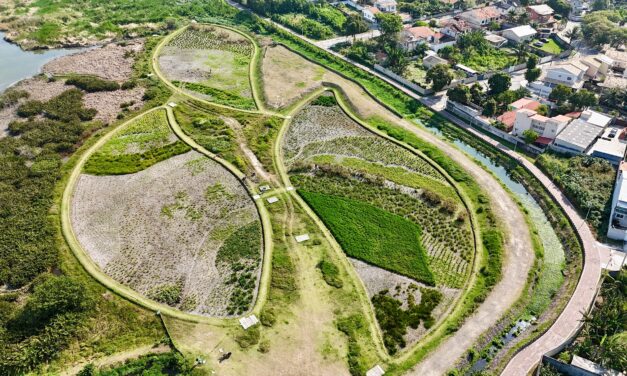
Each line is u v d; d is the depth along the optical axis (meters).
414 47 136.88
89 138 96.25
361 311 62.91
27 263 68.00
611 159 88.62
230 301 64.06
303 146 96.44
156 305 63.38
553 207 80.25
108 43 142.12
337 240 73.56
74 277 66.75
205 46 139.62
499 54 135.38
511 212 79.38
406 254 71.12
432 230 75.81
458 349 58.38
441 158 92.06
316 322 61.22
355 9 170.62
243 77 122.69
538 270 69.50
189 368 55.12
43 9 159.62
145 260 70.31
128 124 101.06
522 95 110.44
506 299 64.62
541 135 95.19
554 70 113.19
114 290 65.12
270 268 68.44
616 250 71.25
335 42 145.62
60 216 76.94
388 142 97.94
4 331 58.62
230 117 104.31
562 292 65.81
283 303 63.56
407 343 59.34
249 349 57.78
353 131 101.69
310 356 57.09
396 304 63.97
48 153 90.62
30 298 61.09
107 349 57.69
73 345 58.00
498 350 58.44
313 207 79.44
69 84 115.31
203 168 88.62
